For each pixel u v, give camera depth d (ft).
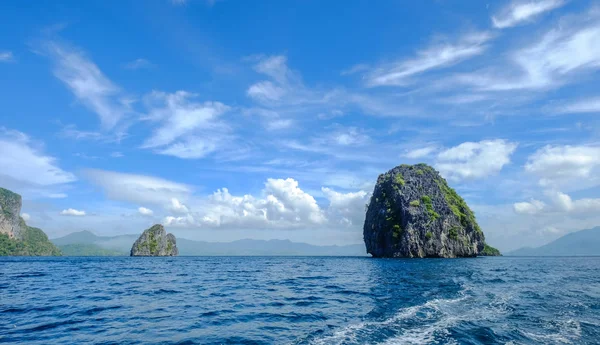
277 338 41.91
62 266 235.40
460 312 55.88
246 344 39.42
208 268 216.74
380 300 71.97
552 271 170.50
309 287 100.48
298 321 52.11
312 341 39.88
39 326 48.91
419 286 97.91
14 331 45.91
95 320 53.11
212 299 76.43
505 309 58.39
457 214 408.87
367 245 452.35
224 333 44.80
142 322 51.80
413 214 376.27
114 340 41.45
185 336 43.32
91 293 86.12
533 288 89.25
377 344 38.11
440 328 44.98
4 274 153.48
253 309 63.21
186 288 98.94
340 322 50.60
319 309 62.59
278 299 75.97
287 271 181.68
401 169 458.91
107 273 163.22
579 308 59.47
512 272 159.84
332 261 338.13
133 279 129.59
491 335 41.47
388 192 423.64
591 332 43.11
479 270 174.19
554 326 46.06
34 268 207.72
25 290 91.86
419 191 408.46
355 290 91.20
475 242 425.28
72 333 44.88
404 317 52.11
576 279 120.06
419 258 363.76
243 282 118.11
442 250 369.91
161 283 114.01
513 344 37.88
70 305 67.31
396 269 185.47
